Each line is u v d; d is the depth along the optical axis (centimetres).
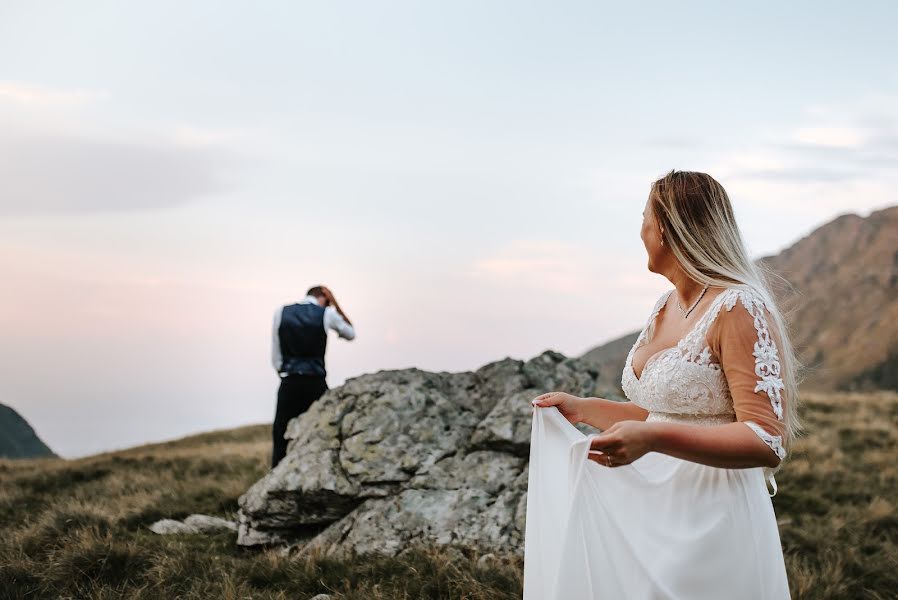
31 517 784
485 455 691
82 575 551
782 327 277
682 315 298
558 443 322
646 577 270
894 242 16662
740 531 274
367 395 749
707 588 270
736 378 265
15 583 539
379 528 641
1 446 6969
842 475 970
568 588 273
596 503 279
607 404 334
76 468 1107
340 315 929
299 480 679
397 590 524
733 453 250
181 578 552
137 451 1639
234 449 1353
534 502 324
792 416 283
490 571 552
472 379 780
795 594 544
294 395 896
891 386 12356
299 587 550
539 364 780
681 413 288
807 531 721
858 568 611
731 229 287
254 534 698
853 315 15112
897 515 784
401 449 696
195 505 860
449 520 637
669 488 286
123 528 717
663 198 291
